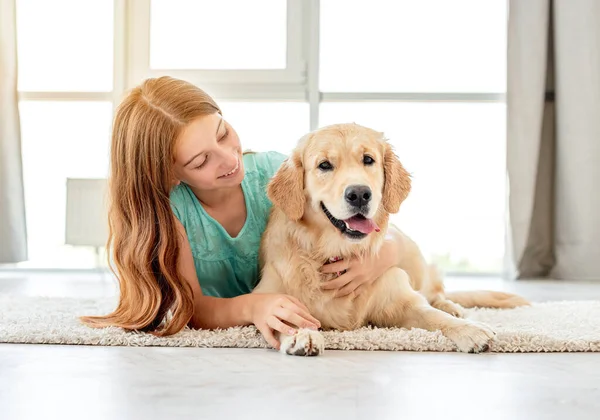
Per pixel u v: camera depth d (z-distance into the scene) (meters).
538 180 5.53
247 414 1.21
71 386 1.42
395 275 2.17
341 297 2.08
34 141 5.84
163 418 1.19
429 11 5.74
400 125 5.76
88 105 5.85
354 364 1.65
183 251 2.14
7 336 1.96
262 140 5.81
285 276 2.08
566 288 4.46
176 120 2.02
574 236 5.22
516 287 4.54
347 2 5.74
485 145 5.71
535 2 5.27
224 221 2.27
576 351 1.86
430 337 1.88
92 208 5.01
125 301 2.18
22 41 5.86
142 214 2.08
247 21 5.77
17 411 1.23
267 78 5.72
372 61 5.75
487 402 1.31
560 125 5.27
